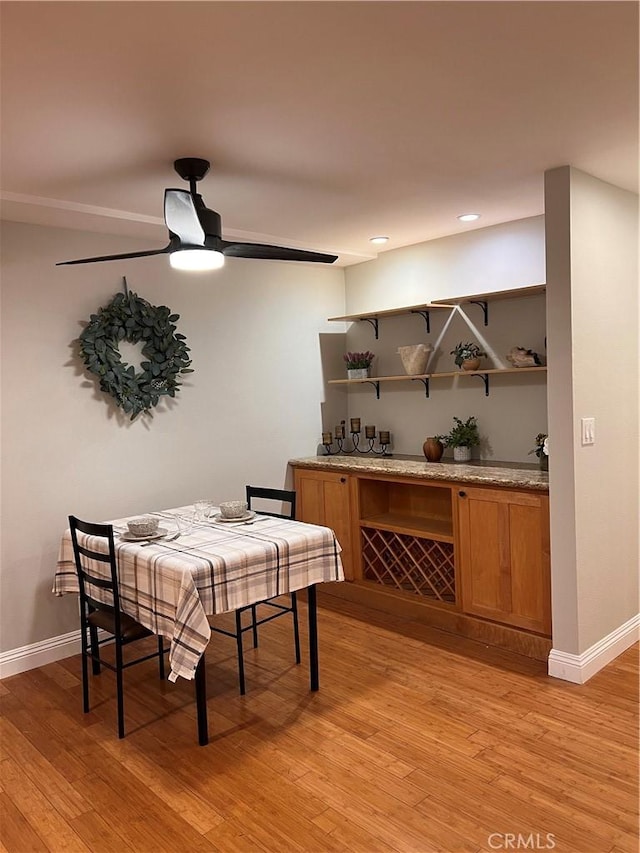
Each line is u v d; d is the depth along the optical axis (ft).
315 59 6.38
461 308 14.74
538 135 8.67
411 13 5.61
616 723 9.30
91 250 12.52
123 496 13.07
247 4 5.35
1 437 11.42
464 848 6.93
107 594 10.25
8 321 11.46
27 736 9.48
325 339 17.04
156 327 13.21
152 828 7.43
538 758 8.51
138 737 9.37
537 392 13.52
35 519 11.85
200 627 8.61
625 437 11.57
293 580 10.00
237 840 7.18
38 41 5.87
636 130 8.54
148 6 5.34
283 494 12.12
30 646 11.84
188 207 8.07
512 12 5.64
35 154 8.77
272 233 13.98
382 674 11.10
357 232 14.10
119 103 7.24
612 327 11.12
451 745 8.87
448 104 7.57
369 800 7.77
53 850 7.15
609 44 6.27
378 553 14.52
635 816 7.34
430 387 15.57
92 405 12.57
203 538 10.22
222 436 14.82
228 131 8.16
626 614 11.78
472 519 12.23
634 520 11.91
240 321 15.11
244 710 10.02
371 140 8.64
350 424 17.48
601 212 10.75
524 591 11.52
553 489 10.55
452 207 12.26
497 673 10.98
